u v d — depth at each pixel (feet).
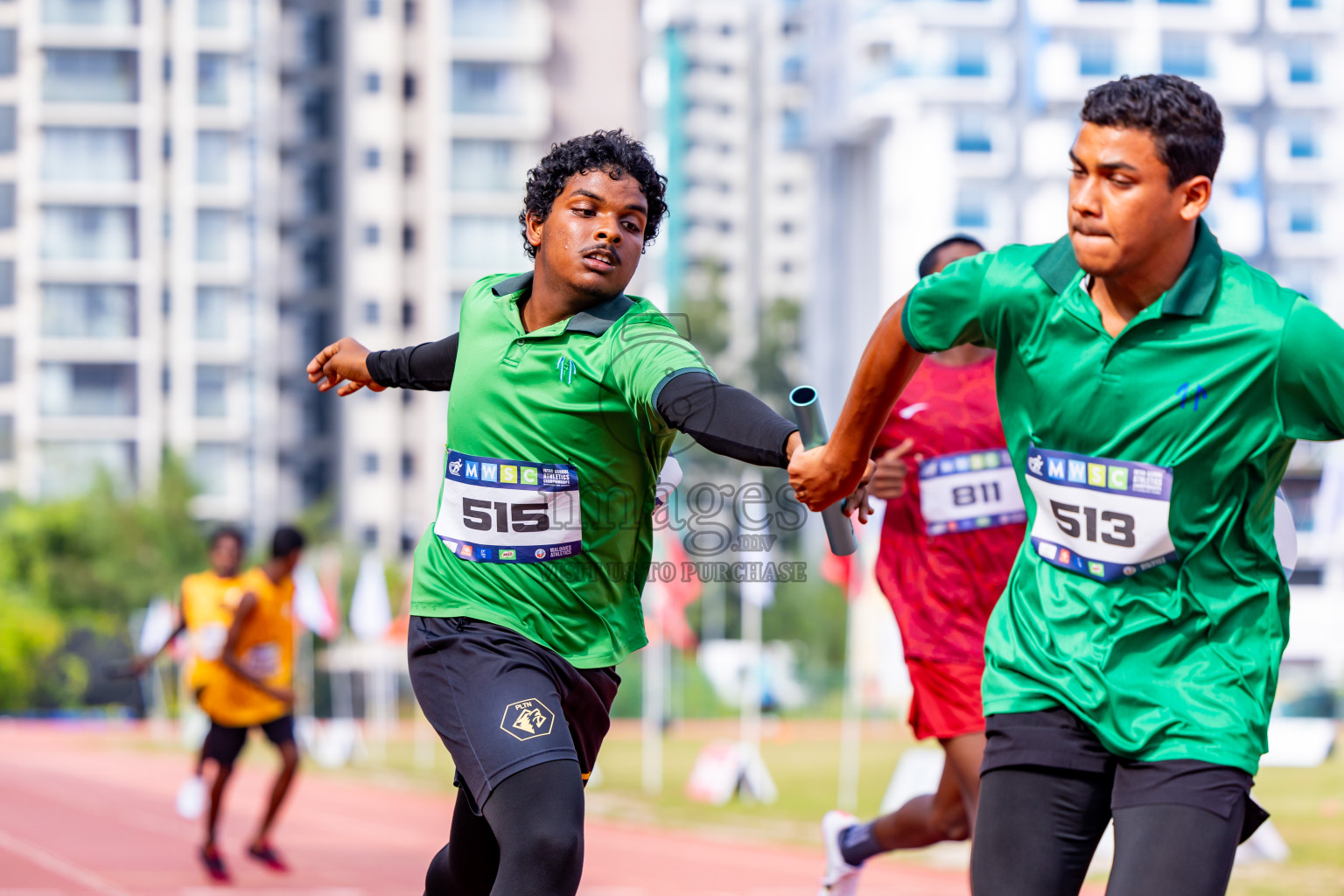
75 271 245.24
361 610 120.26
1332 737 88.28
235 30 250.78
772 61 465.47
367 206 264.11
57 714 189.88
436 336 263.08
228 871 44.16
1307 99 274.16
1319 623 202.49
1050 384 15.71
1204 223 15.52
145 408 246.68
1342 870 42.50
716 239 463.01
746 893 41.34
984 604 23.97
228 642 43.16
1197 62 272.51
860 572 99.81
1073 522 15.85
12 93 245.65
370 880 42.96
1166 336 15.11
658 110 462.19
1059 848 15.67
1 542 201.98
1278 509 17.37
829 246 293.64
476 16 266.16
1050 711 15.84
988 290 15.90
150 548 206.49
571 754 17.13
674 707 180.75
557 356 17.58
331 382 21.91
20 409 245.04
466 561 18.17
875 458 24.39
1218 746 15.07
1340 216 276.82
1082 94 267.39
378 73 264.93
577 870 16.61
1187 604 15.57
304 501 265.34
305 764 104.01
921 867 46.73
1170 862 14.61
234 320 251.60
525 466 17.84
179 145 249.34
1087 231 14.84
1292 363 14.83
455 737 17.54
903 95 268.00
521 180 266.98
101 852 48.49
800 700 188.24
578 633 18.28
